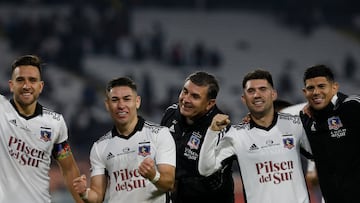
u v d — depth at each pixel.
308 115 10.69
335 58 48.53
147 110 36.34
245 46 48.44
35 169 10.15
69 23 41.56
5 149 10.03
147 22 48.50
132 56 42.62
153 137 9.98
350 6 51.25
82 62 40.53
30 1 45.16
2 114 10.11
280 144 10.41
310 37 50.03
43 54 39.41
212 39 48.53
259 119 10.54
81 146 30.94
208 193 10.61
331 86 10.54
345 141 10.46
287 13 51.41
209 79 10.34
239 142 10.45
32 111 10.20
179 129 10.72
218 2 51.72
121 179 9.95
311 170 12.16
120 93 9.83
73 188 9.94
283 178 10.29
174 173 9.87
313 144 10.62
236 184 22.59
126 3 45.72
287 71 46.31
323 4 51.19
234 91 42.03
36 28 40.28
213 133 9.89
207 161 9.99
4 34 42.00
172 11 50.59
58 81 38.19
